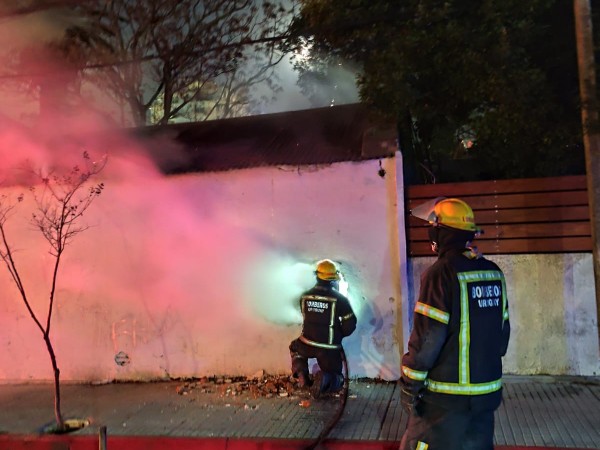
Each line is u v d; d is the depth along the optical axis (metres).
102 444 4.16
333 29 7.29
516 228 6.29
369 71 6.89
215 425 5.13
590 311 6.09
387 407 5.42
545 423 4.79
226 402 5.86
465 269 3.12
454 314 3.04
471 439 3.15
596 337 6.07
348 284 6.45
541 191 6.25
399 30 6.98
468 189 6.41
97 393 6.50
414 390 3.05
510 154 6.84
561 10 6.64
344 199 6.52
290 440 4.65
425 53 6.62
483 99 6.62
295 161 6.68
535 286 6.23
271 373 6.67
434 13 6.54
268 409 5.55
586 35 5.57
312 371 6.52
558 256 6.19
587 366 6.09
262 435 4.80
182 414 5.51
